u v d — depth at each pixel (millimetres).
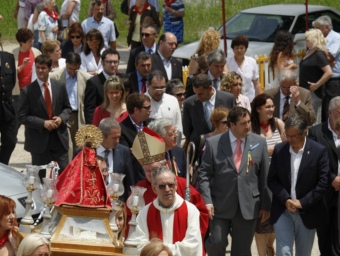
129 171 18359
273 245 21062
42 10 35875
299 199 18578
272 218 18797
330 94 30422
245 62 28250
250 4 57438
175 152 18203
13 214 15250
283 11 38219
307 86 29891
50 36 35750
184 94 24625
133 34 36875
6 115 26438
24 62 28281
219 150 18875
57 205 14555
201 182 18797
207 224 16797
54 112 23984
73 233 14438
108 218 14625
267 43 36344
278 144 18828
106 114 22172
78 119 25469
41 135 23859
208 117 22656
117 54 24484
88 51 28422
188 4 57250
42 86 23906
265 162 18969
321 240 20172
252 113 20781
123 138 19891
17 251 14008
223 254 19281
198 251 15398
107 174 17000
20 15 41062
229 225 19234
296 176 18609
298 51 36438
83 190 14555
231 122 18781
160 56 27234
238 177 18781
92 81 24500
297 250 19016
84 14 54250
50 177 15930
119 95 22047
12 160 29328
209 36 27938
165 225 15383
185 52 36094
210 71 25172
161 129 17547
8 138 26719
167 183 15227
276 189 18656
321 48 29531
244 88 28250
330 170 19422
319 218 18781
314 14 38656
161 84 22812
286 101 23672
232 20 38281
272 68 30484
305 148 18609
